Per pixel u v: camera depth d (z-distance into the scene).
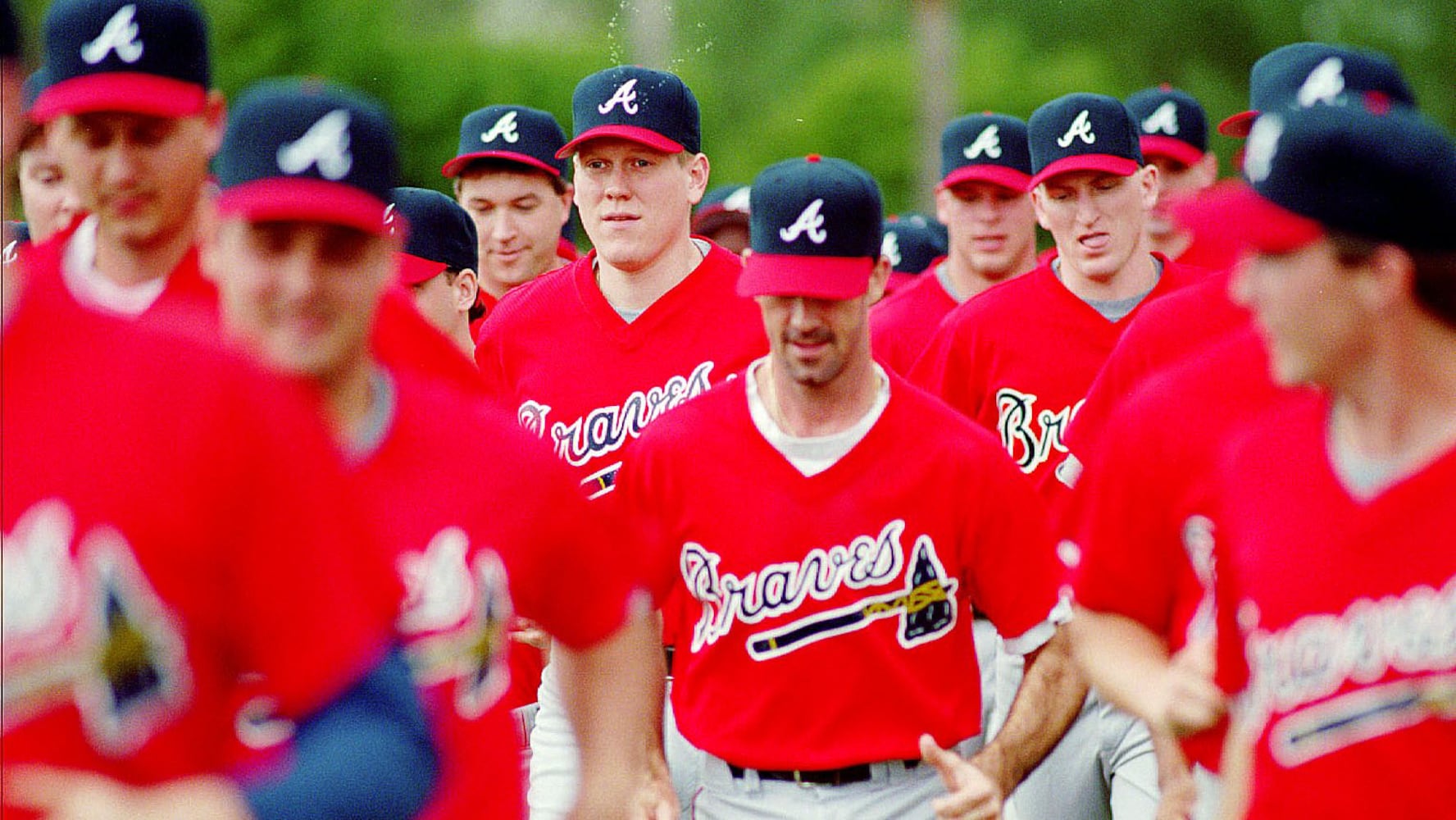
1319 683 12.70
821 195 19.03
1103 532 15.78
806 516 19.38
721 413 19.75
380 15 105.50
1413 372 12.38
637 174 24.41
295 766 9.40
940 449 19.38
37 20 61.06
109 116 15.95
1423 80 150.50
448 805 13.34
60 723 9.68
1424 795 12.41
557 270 25.77
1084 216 26.31
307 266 12.31
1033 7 150.38
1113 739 23.56
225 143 12.49
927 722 19.34
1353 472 12.63
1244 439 13.30
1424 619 12.33
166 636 9.62
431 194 26.03
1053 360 26.77
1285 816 12.91
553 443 24.97
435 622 13.47
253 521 9.66
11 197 28.12
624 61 121.81
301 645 9.66
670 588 20.03
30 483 9.63
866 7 156.62
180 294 16.44
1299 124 12.32
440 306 26.16
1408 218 12.15
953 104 128.88
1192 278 26.89
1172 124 32.56
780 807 19.52
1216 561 14.09
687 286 24.86
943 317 31.09
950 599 19.50
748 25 158.12
